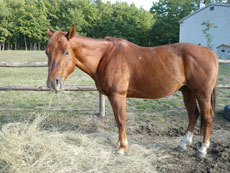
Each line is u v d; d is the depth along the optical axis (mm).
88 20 44562
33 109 4672
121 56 2531
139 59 2525
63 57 2352
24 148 2510
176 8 35781
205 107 2547
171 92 2635
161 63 2504
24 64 4191
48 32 2627
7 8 40562
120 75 2486
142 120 4062
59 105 5098
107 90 2568
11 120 3959
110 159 2557
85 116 4281
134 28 37938
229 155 2633
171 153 2799
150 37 36188
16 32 39688
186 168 2420
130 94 2684
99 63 2602
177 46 2602
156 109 4789
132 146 2920
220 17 18125
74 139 3002
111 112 4594
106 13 44688
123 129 2635
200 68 2455
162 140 3252
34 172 2215
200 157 2643
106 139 3178
